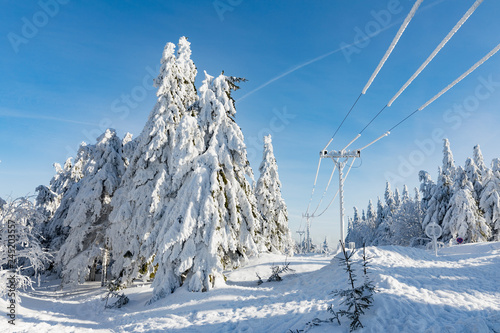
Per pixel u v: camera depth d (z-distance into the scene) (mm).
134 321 12562
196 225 16656
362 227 83438
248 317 10922
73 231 24203
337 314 7902
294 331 8430
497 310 8070
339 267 14820
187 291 15539
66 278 23250
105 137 27562
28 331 10430
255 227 18688
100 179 25188
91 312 15930
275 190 34656
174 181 18125
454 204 37562
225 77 20266
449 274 12844
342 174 22203
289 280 17469
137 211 21250
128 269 21281
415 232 46562
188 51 25922
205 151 19266
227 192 18109
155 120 21938
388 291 9555
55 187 40312
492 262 15508
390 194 70250
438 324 7211
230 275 19969
